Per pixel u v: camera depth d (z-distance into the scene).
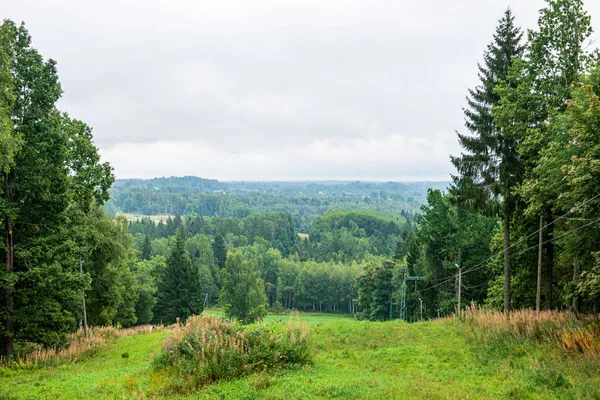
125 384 13.47
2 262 21.98
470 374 14.19
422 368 15.28
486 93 25.39
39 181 21.23
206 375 13.15
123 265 48.38
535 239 26.88
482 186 25.78
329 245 157.50
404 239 86.38
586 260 21.22
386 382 12.56
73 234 23.81
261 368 14.05
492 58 25.53
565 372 13.25
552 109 20.89
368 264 72.94
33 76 21.94
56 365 21.03
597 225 18.83
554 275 27.55
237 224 183.75
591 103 15.73
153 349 23.75
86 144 25.56
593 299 23.28
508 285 25.73
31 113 22.00
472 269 40.09
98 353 24.84
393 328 22.53
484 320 20.81
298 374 13.42
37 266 21.91
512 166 24.88
